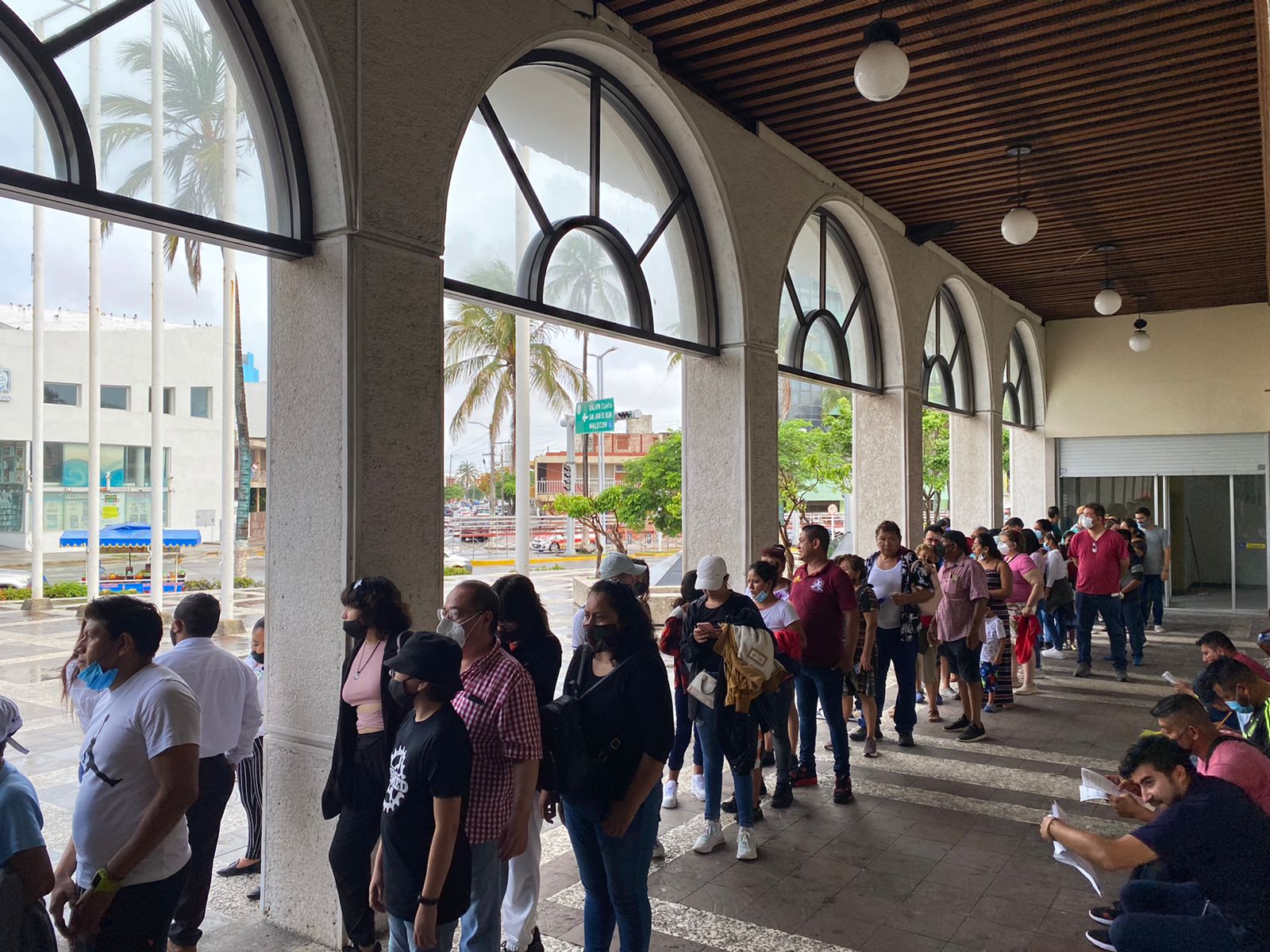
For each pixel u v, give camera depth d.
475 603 2.95
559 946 3.74
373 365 3.86
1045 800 5.48
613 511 20.92
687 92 6.31
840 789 5.43
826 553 5.66
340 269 3.80
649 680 3.03
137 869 2.56
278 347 4.00
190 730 2.61
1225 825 2.80
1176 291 13.64
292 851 3.93
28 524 31.08
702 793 5.52
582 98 5.73
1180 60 6.16
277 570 4.00
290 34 3.71
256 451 35.12
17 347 31.38
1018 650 8.59
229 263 14.09
